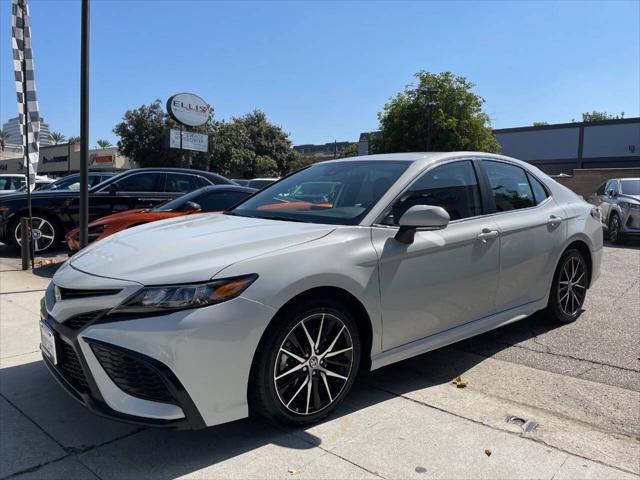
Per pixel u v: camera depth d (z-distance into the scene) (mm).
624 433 2998
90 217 9461
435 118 29547
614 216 11570
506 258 4066
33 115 7992
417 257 3422
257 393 2812
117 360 2607
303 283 2863
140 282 2637
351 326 3150
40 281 7215
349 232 3229
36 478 2590
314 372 3008
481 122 30312
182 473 2619
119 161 55719
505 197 4324
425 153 4199
